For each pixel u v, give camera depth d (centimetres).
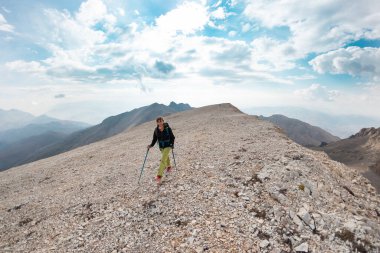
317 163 1545
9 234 1231
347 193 1334
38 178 2270
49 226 1220
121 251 952
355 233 949
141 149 2644
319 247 908
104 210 1262
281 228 995
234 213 1084
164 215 1128
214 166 1580
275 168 1436
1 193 2036
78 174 2080
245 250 889
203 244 923
